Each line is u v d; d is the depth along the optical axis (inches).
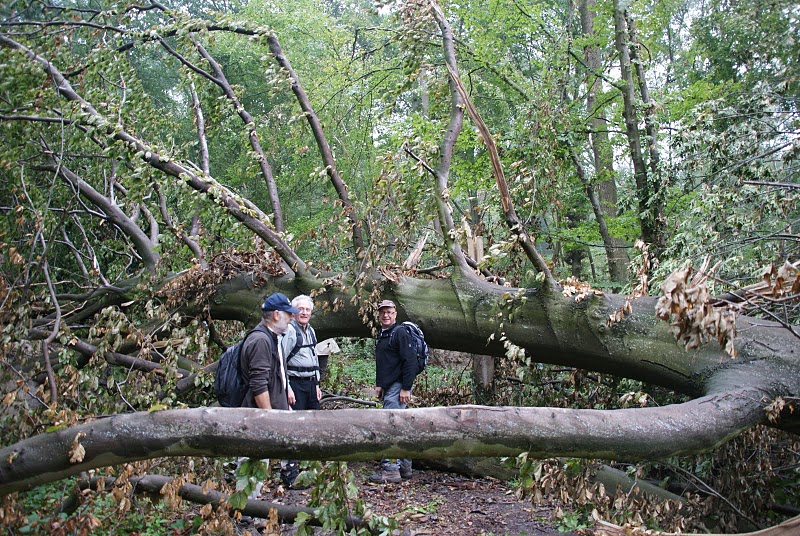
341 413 102.5
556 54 362.0
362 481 239.9
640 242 151.7
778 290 109.5
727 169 226.5
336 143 463.2
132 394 212.5
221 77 283.0
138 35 263.7
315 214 513.7
